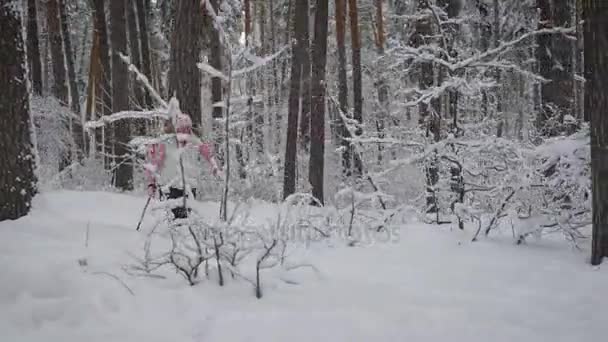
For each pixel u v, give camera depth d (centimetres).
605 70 422
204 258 379
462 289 379
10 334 309
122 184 1172
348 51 2481
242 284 385
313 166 1080
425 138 674
